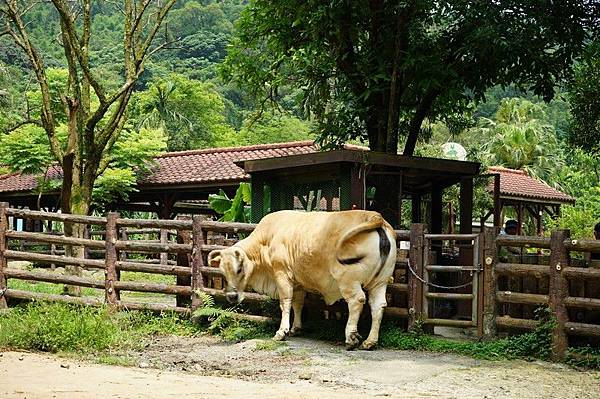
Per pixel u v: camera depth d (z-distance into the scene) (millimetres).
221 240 11781
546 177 43594
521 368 8531
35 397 6531
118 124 17422
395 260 9617
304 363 8711
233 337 10484
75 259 12352
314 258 9711
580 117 14961
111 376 7777
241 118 51562
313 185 12914
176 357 9211
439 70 13797
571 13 13734
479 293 9648
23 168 23562
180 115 42375
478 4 13156
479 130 45500
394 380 7824
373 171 12297
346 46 14594
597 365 8602
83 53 14945
